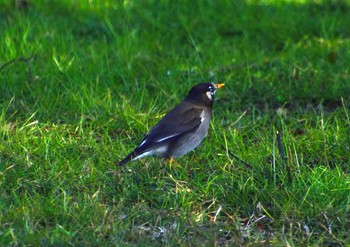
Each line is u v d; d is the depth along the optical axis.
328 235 9.95
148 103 14.09
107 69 15.38
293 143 11.95
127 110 13.48
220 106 14.27
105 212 10.12
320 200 10.53
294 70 15.39
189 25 18.53
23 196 10.52
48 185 10.90
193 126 11.74
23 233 9.69
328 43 17.36
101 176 11.17
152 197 10.74
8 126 12.74
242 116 13.58
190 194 10.77
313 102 14.61
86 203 10.34
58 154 11.85
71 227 9.79
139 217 10.22
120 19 18.81
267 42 17.81
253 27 18.53
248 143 12.59
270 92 14.70
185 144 11.72
